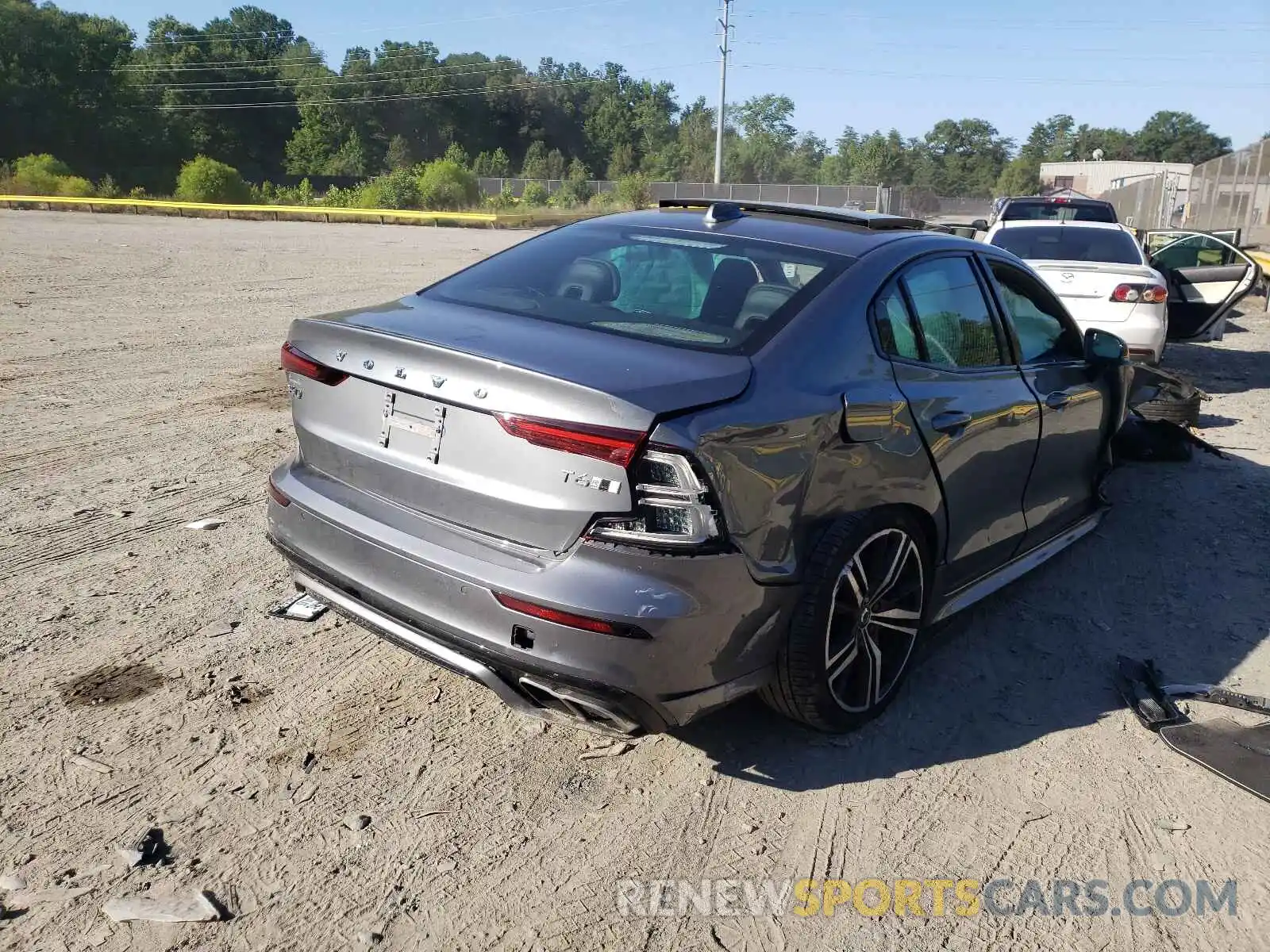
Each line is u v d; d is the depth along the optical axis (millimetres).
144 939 2389
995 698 3740
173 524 4977
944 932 2572
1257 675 4004
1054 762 3334
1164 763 3354
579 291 3422
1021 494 4195
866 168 98000
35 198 37719
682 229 3768
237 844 2734
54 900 2482
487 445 2744
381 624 2973
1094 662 4066
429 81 113312
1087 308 8984
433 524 2891
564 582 2600
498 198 55906
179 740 3178
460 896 2596
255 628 3943
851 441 3061
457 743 3268
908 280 3559
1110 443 5129
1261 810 3121
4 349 9047
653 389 2635
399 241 25656
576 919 2545
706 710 2850
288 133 102062
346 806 2922
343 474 3170
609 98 125438
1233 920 2648
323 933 2447
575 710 2805
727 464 2658
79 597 4109
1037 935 2576
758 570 2799
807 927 2562
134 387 7875
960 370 3701
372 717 3383
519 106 121250
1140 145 144125
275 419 7129
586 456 2568
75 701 3357
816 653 3029
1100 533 5562
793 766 3234
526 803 2984
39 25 74062
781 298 3217
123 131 77688
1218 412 8805
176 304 12422
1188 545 5430
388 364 2936
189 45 96625
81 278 14531
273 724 3301
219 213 38500
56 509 5094
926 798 3107
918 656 3789
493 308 3355
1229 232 11859
